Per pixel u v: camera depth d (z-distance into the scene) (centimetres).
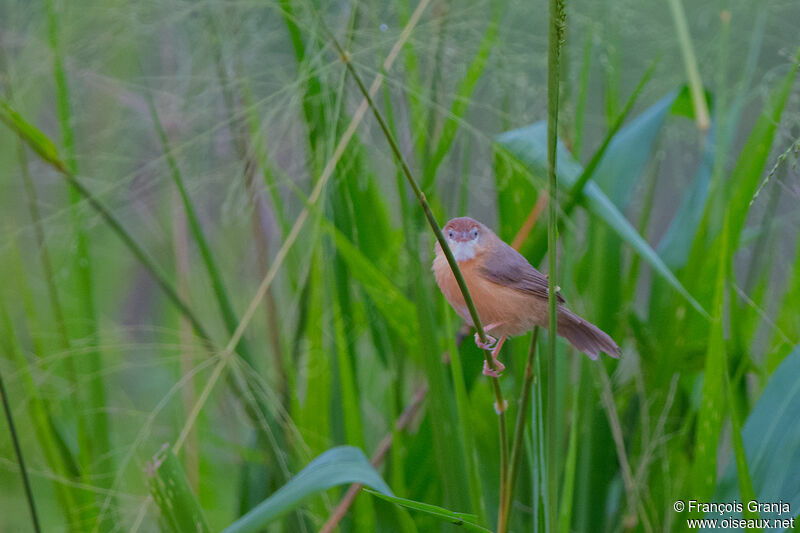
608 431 598
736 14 710
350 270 602
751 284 645
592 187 571
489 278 487
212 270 598
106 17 668
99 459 605
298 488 411
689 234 647
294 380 600
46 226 641
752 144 630
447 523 530
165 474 448
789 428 507
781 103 594
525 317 492
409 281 625
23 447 657
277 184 611
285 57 645
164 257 805
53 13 652
